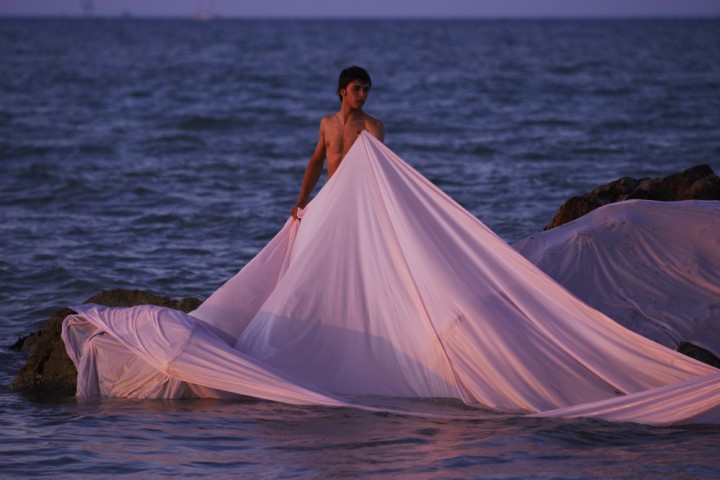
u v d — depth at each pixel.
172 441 13.51
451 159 54.22
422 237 16.00
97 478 12.12
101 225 35.75
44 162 53.47
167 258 30.09
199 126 73.81
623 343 14.68
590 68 146.50
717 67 144.50
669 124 71.19
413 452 12.80
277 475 12.08
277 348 15.73
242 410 14.94
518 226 33.50
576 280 16.66
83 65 163.00
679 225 17.33
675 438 13.11
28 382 17.72
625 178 21.91
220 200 41.44
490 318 15.13
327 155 17.97
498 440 13.15
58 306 24.56
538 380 14.59
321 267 16.31
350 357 15.67
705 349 15.00
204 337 15.59
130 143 62.84
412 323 15.60
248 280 17.36
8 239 32.91
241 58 195.38
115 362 16.14
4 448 13.33
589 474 11.88
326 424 14.04
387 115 80.81
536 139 62.56
